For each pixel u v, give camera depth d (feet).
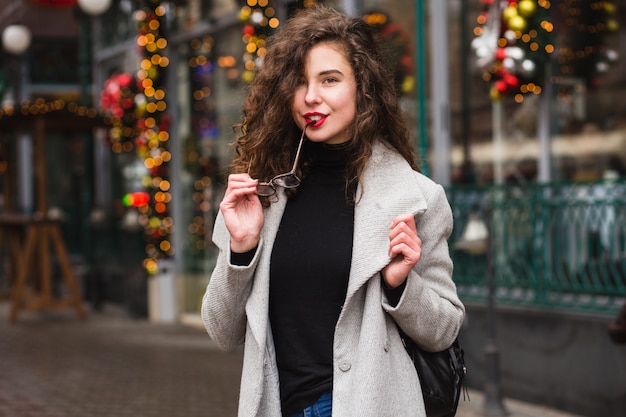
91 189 51.90
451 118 29.40
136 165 47.98
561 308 24.22
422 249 9.36
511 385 25.34
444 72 29.48
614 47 24.75
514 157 27.53
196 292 42.65
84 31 51.11
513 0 24.91
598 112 25.21
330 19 9.45
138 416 24.62
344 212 9.36
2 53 64.75
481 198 27.86
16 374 30.76
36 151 43.45
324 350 9.11
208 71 40.29
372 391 8.86
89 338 38.60
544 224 25.00
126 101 42.60
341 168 9.53
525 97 26.86
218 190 39.91
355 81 9.29
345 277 9.12
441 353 9.47
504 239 26.27
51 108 42.86
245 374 9.31
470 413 23.36
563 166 26.20
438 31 29.53
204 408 25.57
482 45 25.72
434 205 9.39
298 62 9.32
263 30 32.35
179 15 42.06
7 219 46.21
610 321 22.53
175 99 42.93
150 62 41.96
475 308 26.45
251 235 9.18
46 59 65.31
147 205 42.70
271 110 9.50
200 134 41.16
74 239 62.49
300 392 9.16
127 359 33.37
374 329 8.95
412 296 8.89
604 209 23.58
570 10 25.75
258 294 9.23
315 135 9.27
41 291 46.98
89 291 51.19
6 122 44.29
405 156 9.67
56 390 28.12
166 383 29.01
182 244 43.34
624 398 22.25
